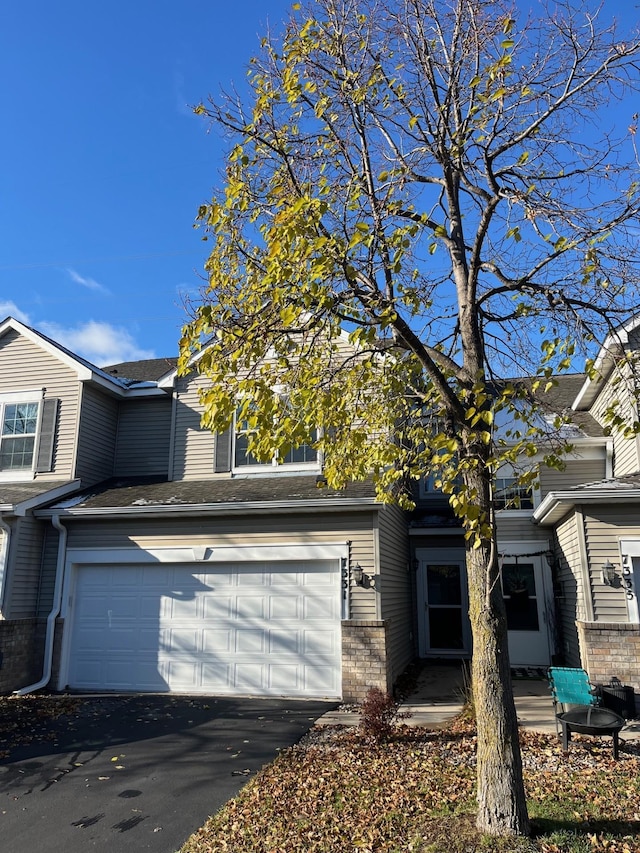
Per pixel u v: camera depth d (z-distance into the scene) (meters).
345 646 10.26
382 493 7.27
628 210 5.11
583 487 9.98
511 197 5.38
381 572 10.81
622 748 7.08
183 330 5.17
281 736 7.96
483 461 4.62
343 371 6.14
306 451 13.11
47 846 4.93
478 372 4.82
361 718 8.59
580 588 10.22
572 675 7.77
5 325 14.48
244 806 5.59
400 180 5.63
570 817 4.96
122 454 14.97
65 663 11.63
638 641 9.28
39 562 12.21
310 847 4.69
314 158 5.92
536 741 7.39
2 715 9.36
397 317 4.96
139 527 11.85
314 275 4.48
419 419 7.11
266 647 10.94
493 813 4.57
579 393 13.31
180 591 11.57
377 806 5.42
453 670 13.25
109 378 14.33
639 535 9.76
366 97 5.90
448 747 7.16
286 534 11.13
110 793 6.03
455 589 15.11
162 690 11.18
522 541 13.52
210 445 13.61
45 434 13.70
